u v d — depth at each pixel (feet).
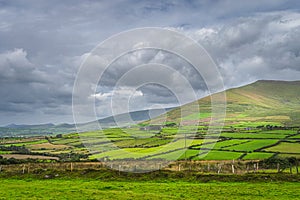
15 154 268.00
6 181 146.41
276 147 271.69
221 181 138.10
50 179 150.20
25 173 161.07
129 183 135.74
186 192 115.03
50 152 279.69
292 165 182.70
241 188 121.70
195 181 139.44
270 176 140.67
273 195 109.19
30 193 113.50
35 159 225.56
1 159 216.54
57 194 111.14
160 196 107.65
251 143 294.25
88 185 131.34
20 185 132.98
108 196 107.55
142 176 145.18
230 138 332.80
